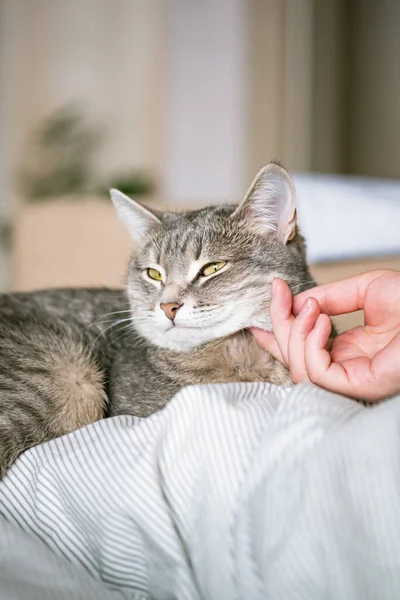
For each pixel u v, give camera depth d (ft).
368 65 17.72
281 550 2.63
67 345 5.28
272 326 4.46
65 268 9.52
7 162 19.24
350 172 18.42
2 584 2.64
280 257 5.16
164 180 19.19
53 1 18.70
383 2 17.17
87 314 5.85
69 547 3.23
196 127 18.69
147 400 5.03
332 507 2.61
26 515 3.43
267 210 5.22
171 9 18.44
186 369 5.06
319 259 7.95
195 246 5.23
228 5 17.80
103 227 9.28
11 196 19.33
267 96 17.61
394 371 3.46
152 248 5.62
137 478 3.08
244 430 3.17
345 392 3.61
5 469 4.51
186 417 3.36
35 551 2.95
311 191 8.91
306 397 3.27
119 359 5.44
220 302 4.99
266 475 2.85
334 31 17.75
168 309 5.03
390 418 2.89
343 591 2.42
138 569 3.04
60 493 3.34
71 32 18.89
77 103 19.11
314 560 2.54
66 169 19.30
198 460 3.14
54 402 4.91
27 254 9.82
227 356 5.04
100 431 3.65
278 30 17.33
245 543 2.75
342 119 18.21
